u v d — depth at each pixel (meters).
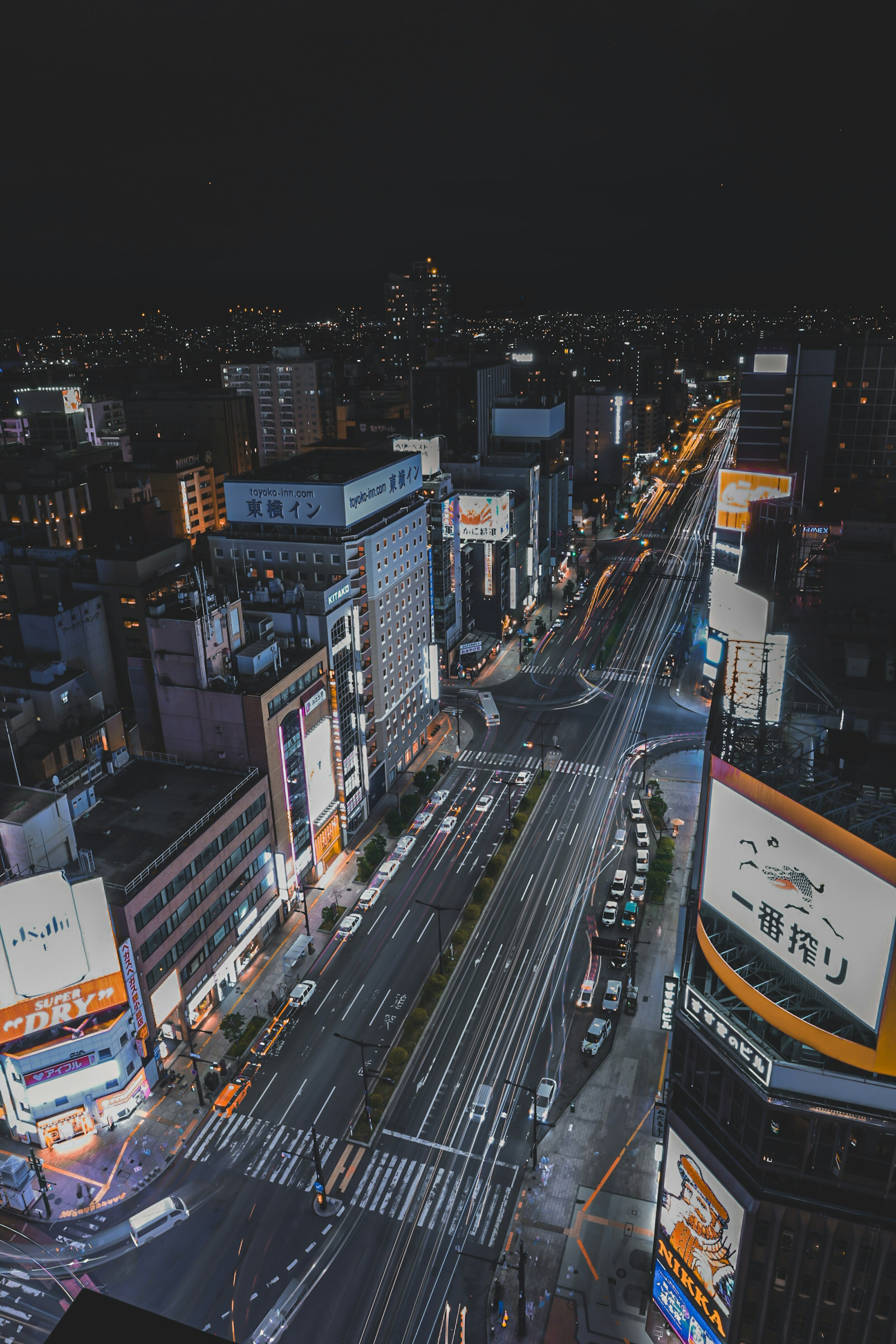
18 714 127.19
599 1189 86.31
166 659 119.94
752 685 83.88
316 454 168.62
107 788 117.75
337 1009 109.38
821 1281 59.94
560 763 165.00
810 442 173.12
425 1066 100.81
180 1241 82.62
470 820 147.50
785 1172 58.97
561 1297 76.81
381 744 153.12
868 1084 55.16
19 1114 92.69
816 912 57.59
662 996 109.56
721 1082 63.25
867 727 77.31
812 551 136.00
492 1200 85.56
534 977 113.19
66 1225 84.62
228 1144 92.56
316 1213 84.62
